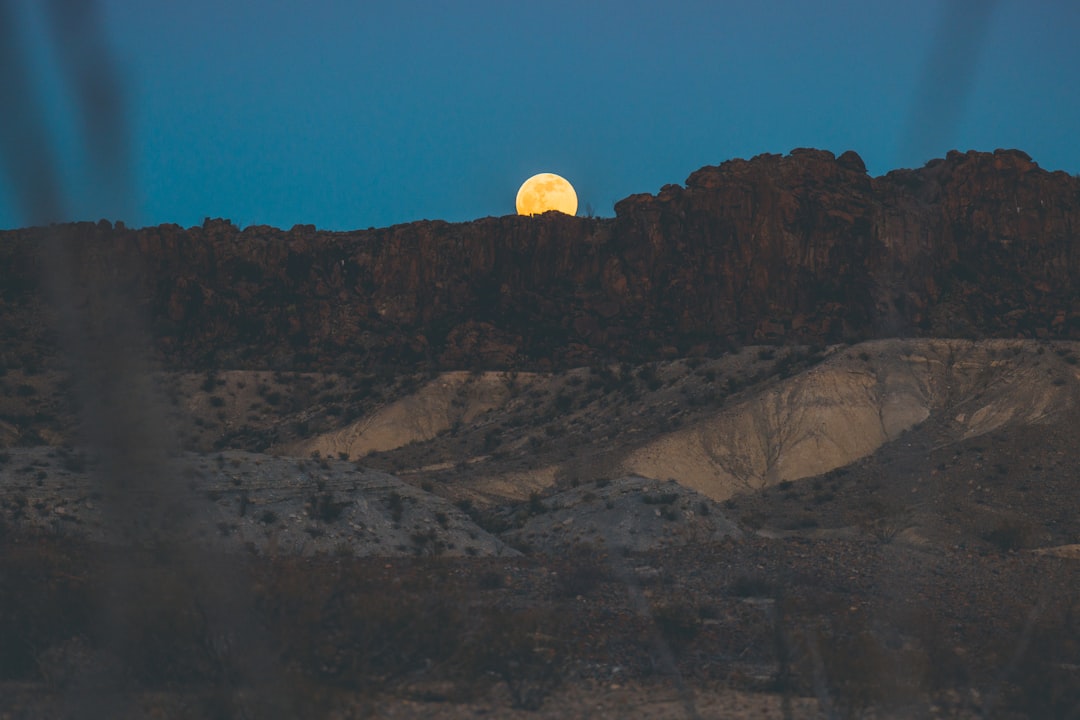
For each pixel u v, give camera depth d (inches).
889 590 2476.6
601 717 1787.6
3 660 1881.2
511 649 2084.2
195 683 1759.4
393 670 1927.9
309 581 2017.7
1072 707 1841.8
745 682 2119.8
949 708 1788.9
